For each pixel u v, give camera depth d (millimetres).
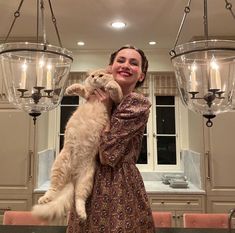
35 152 3084
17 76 1376
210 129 3092
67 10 2414
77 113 1020
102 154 938
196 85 1329
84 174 961
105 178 965
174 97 3863
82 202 926
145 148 3844
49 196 916
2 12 2475
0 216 3020
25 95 1391
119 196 944
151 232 989
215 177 3049
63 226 1903
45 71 1382
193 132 3488
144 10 2432
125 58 1073
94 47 3539
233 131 3072
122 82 1053
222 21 2693
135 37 3164
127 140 950
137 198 976
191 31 2949
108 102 1022
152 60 3734
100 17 2574
